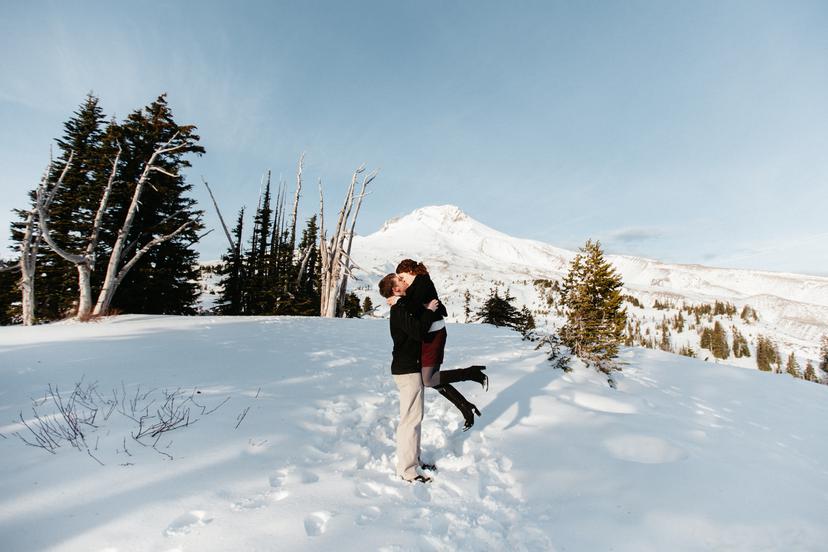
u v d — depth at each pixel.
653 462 3.34
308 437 3.50
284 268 29.02
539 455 3.41
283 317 14.38
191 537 2.05
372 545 2.06
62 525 2.10
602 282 19.73
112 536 2.03
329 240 23.17
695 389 7.37
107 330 9.19
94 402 4.11
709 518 2.51
